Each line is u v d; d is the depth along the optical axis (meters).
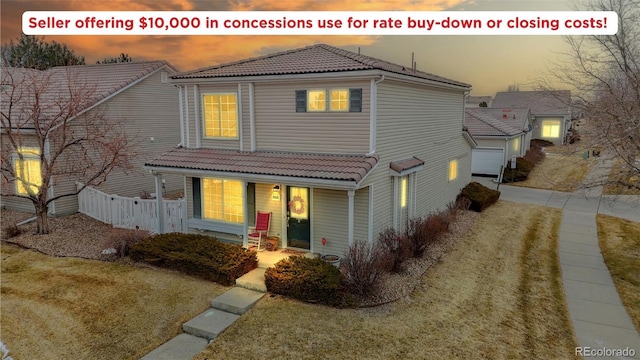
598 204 22.00
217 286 10.97
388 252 11.76
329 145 12.54
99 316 9.66
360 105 11.92
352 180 10.62
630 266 13.13
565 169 31.75
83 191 17.14
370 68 11.41
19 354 8.35
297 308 9.81
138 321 9.48
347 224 12.31
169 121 21.98
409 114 14.29
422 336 8.79
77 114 16.33
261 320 9.31
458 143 20.20
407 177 14.60
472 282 11.70
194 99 14.70
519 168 29.64
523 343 8.73
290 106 13.00
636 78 11.91
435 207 17.56
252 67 14.11
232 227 13.94
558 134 44.00
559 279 12.20
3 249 13.79
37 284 11.16
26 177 17.14
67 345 8.64
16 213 17.66
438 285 11.34
